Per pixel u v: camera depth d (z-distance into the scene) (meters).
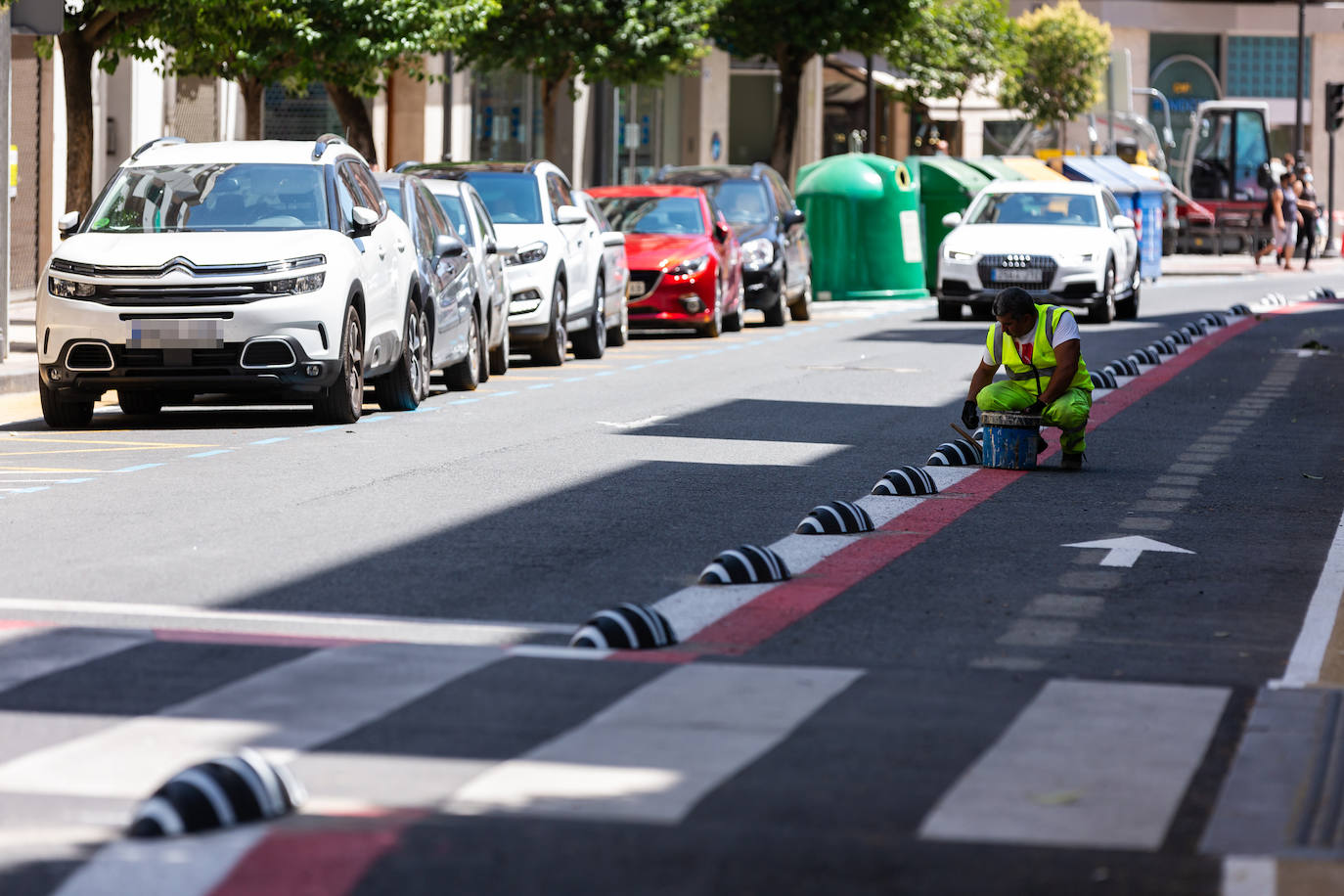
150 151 36.38
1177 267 110.88
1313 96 164.62
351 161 37.09
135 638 16.86
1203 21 162.00
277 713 14.26
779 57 85.19
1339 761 13.08
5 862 10.88
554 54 70.38
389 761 13.00
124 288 32.97
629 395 40.91
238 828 11.52
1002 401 29.42
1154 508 25.75
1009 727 13.97
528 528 23.19
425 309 38.81
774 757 13.12
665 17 71.06
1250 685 15.53
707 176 66.12
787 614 18.23
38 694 14.86
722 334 61.41
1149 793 12.34
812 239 79.75
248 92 57.25
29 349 46.69
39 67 63.12
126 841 11.26
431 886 10.46
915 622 18.02
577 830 11.46
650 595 19.25
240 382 33.09
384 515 24.00
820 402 39.62
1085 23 135.75
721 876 10.67
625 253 56.59
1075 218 66.69
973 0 116.62
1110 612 18.70
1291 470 29.98
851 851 11.13
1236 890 10.56
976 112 146.12
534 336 48.16
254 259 33.09
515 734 13.70
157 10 47.25
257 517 23.77
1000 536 23.16
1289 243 108.25
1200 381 45.31
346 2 53.72
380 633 17.30
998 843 11.34
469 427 34.28
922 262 81.50
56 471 27.98
